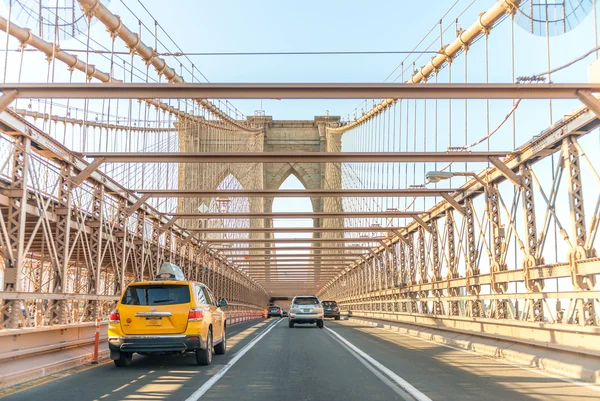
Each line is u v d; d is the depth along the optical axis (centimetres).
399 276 3662
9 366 1035
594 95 1389
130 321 1198
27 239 2117
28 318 1512
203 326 1237
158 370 1180
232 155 1967
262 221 6819
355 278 5884
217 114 4797
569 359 1162
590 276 1331
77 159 1870
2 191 1429
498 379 1050
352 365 1278
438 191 2419
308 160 1988
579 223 1403
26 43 1936
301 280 8725
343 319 5838
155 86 1419
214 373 1130
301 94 1455
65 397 850
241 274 6712
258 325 3875
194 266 4044
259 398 846
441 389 930
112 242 2211
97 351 1308
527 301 1641
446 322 2217
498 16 1900
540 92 1391
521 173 1772
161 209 3359
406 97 1448
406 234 3509
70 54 2289
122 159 1909
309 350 1673
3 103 1358
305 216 3122
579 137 1443
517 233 1778
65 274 1673
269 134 10669
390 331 2964
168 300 1215
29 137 1501
